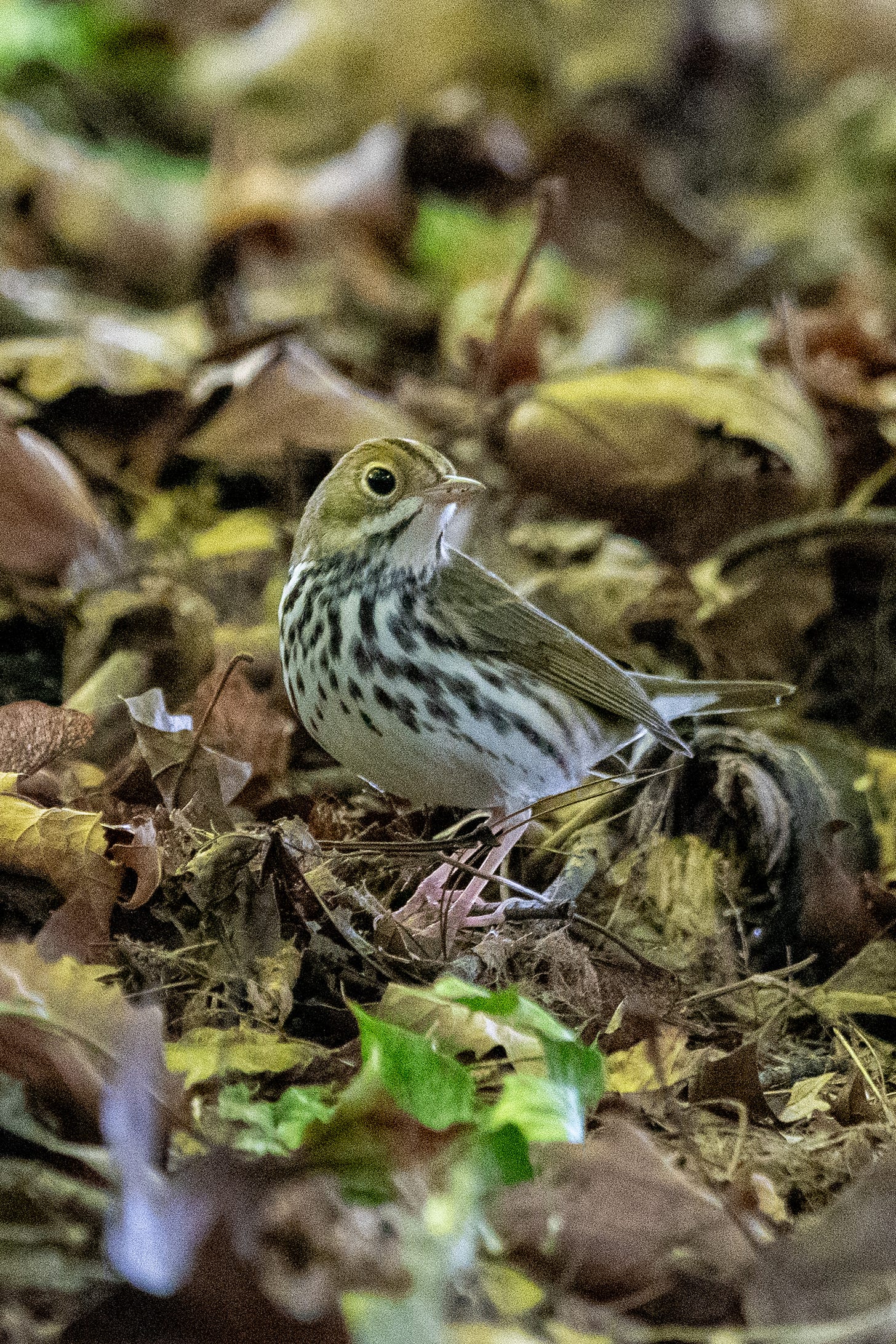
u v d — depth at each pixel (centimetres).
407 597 923
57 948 803
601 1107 739
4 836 827
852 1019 936
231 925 827
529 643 952
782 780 1075
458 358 1672
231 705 1016
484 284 1884
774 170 2553
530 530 1338
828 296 1972
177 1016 791
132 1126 641
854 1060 829
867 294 1936
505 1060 746
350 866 920
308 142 2316
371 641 913
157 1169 636
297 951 826
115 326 1552
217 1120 679
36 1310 573
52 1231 608
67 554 1195
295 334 1416
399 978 836
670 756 1074
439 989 736
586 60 2581
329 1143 660
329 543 933
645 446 1352
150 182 1970
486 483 1372
